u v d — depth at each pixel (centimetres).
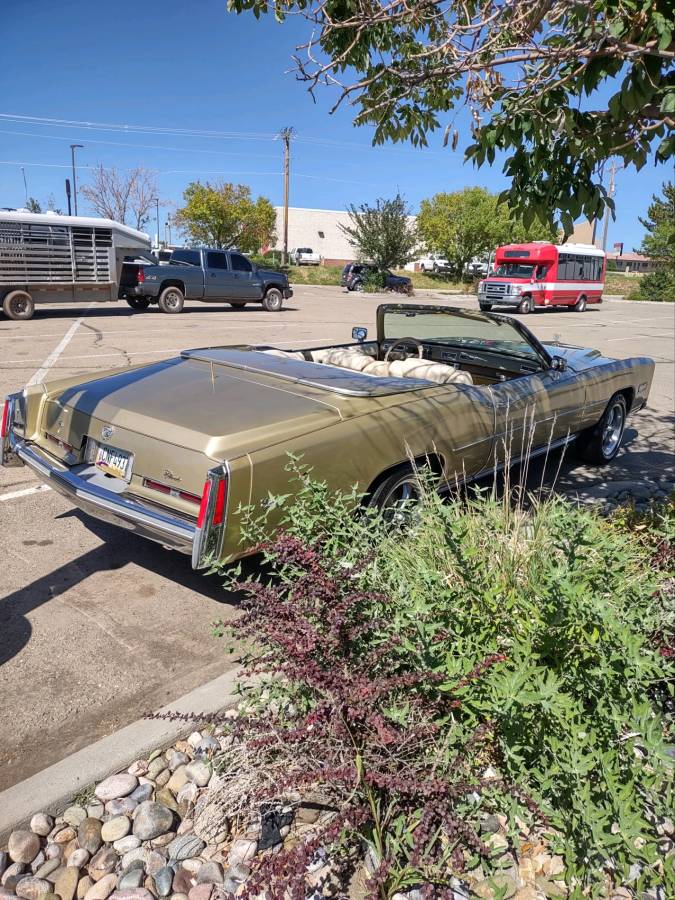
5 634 329
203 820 217
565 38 324
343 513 275
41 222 1603
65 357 1083
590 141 317
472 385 445
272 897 174
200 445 305
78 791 233
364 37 396
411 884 189
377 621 227
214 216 4434
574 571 228
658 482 581
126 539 437
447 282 4947
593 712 220
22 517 468
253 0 380
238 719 216
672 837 214
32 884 199
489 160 335
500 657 218
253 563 395
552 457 648
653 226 3678
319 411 345
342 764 204
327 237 6675
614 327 2214
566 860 192
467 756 213
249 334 1507
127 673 304
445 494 443
